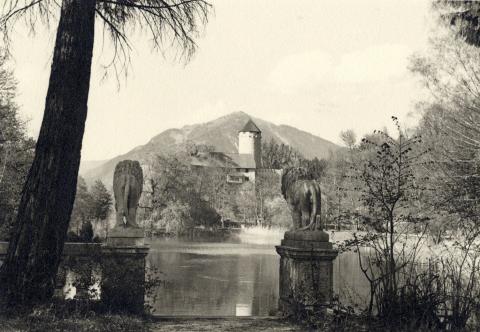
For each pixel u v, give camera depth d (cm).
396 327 691
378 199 770
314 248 891
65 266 825
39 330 629
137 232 854
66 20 766
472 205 1120
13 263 729
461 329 687
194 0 902
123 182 864
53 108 754
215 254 4222
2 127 2350
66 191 759
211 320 858
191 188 7938
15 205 2184
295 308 866
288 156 16200
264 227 8731
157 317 861
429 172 1597
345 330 731
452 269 763
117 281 808
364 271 770
